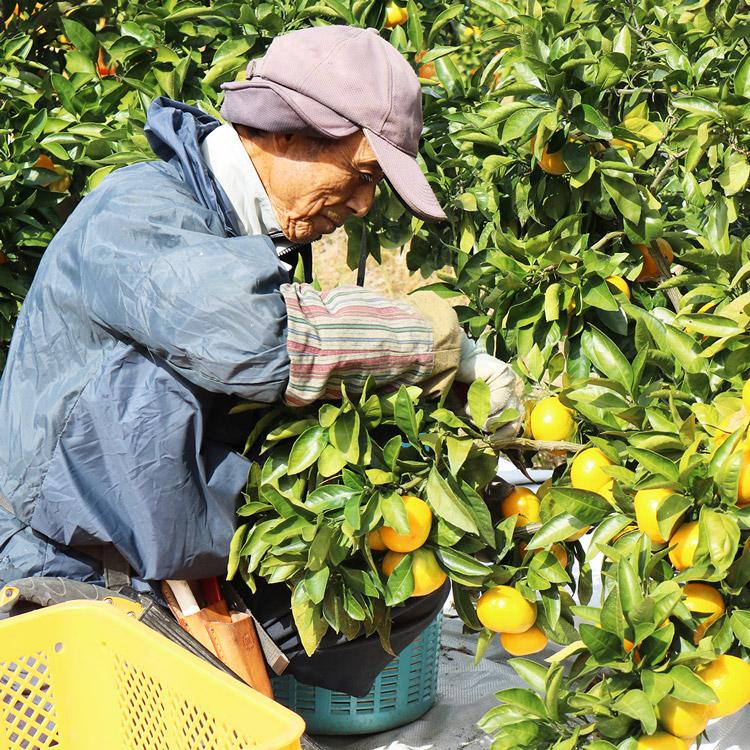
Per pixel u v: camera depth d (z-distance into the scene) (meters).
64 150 2.77
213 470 1.68
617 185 1.96
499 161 2.07
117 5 3.63
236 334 1.51
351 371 1.58
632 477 1.57
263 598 1.88
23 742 1.59
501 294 2.02
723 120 1.91
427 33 3.32
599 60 2.05
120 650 1.45
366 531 1.58
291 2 2.75
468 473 1.71
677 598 1.47
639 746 1.51
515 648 1.79
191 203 1.67
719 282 1.85
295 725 1.15
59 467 1.63
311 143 1.70
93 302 1.60
